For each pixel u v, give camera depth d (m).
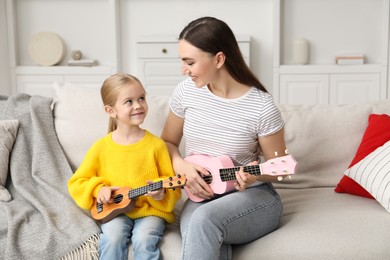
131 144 1.92
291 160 1.69
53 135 2.24
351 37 4.82
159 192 1.79
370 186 1.95
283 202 2.06
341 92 4.67
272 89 4.94
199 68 1.76
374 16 4.77
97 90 2.33
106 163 1.93
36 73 4.83
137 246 1.71
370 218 1.81
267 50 4.90
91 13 4.96
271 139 1.83
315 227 1.76
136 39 4.67
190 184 1.81
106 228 1.79
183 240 1.66
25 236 1.81
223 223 1.66
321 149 2.23
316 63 4.87
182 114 1.98
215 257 1.62
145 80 4.72
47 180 2.09
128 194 1.82
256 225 1.75
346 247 1.66
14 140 2.21
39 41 4.89
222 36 1.76
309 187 2.22
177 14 4.93
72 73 4.81
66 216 1.89
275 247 1.70
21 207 1.98
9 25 4.82
